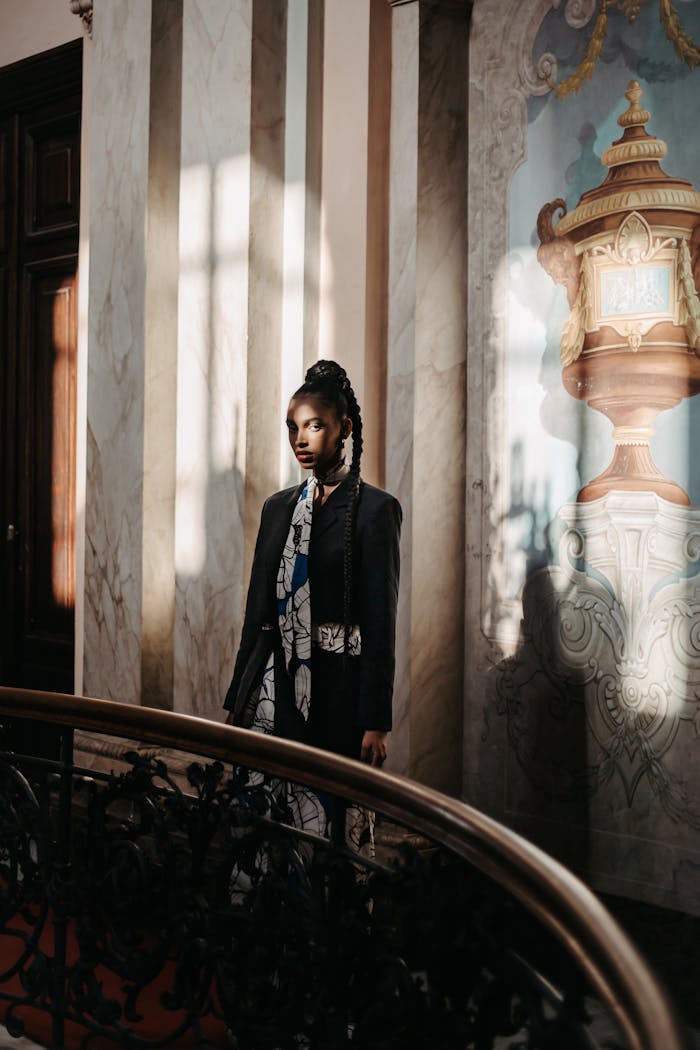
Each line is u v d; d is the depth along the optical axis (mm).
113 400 5133
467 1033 1886
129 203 5051
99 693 5219
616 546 4008
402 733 4352
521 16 4242
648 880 3934
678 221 3844
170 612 5129
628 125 3961
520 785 4305
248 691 3092
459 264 4426
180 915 2674
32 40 6262
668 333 3869
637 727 3957
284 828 2463
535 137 4219
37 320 6422
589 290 4062
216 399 4742
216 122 4715
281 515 3146
